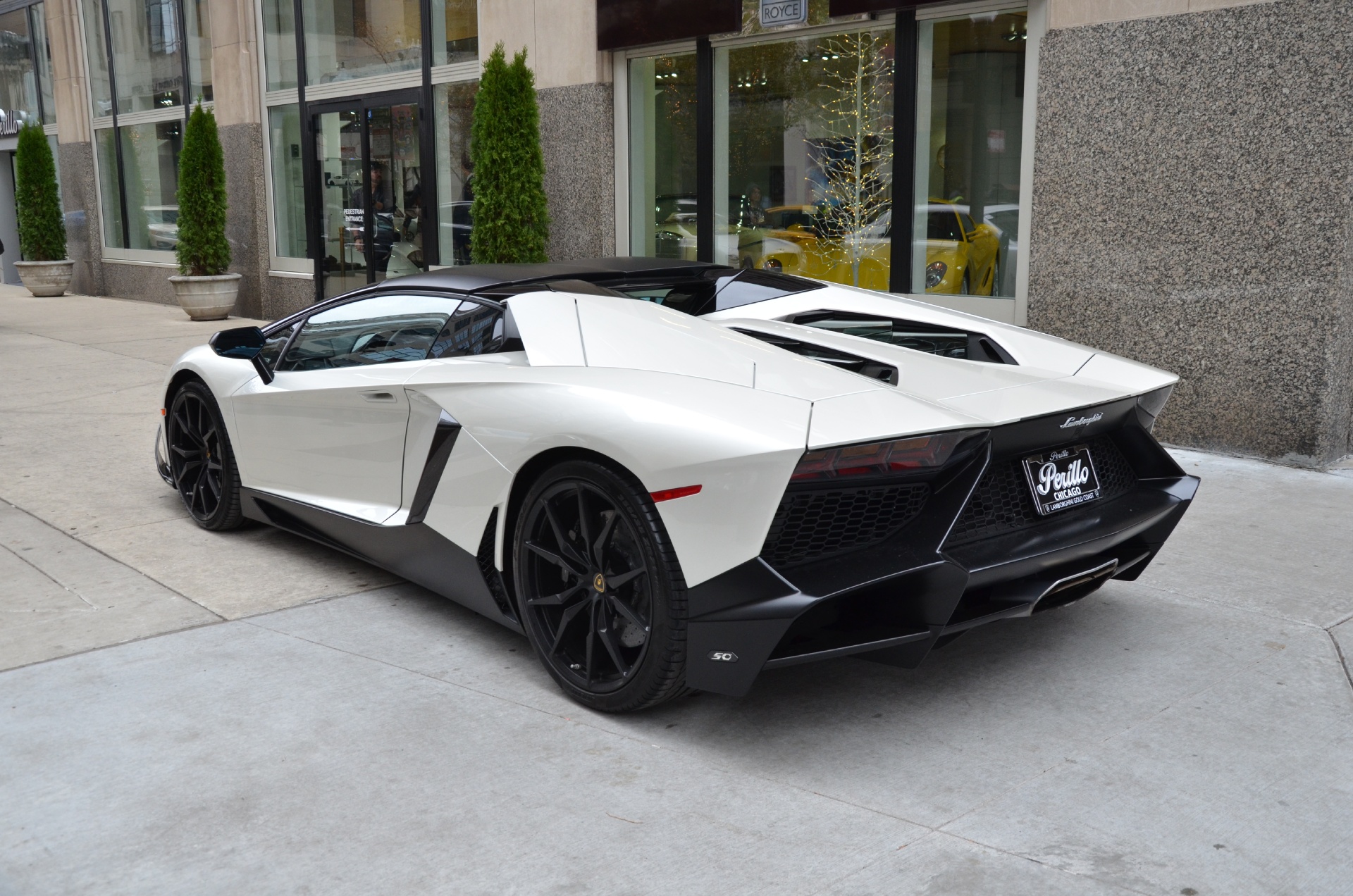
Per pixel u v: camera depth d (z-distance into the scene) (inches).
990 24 255.3
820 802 97.3
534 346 125.7
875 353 130.6
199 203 501.0
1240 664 127.2
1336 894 83.6
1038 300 249.9
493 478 122.6
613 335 123.0
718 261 324.2
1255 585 153.8
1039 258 248.4
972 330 148.3
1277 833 92.0
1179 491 127.6
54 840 91.7
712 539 99.8
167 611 144.9
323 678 123.6
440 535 132.5
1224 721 112.8
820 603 95.7
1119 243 235.5
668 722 113.1
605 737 109.8
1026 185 252.2
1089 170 237.3
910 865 87.2
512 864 87.7
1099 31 231.3
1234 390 224.8
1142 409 125.8
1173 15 220.5
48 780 101.3
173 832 92.7
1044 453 116.3
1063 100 239.1
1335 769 102.9
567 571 115.6
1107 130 233.3
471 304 138.9
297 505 158.1
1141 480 130.7
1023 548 108.6
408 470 137.2
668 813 95.3
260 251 512.7
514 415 119.3
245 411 165.8
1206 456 228.1
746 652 99.4
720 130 317.4
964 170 265.3
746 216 315.0
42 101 689.6
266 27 487.8
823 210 295.3
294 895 83.9
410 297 148.2
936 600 102.3
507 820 94.3
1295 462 219.3
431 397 131.3
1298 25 205.0
